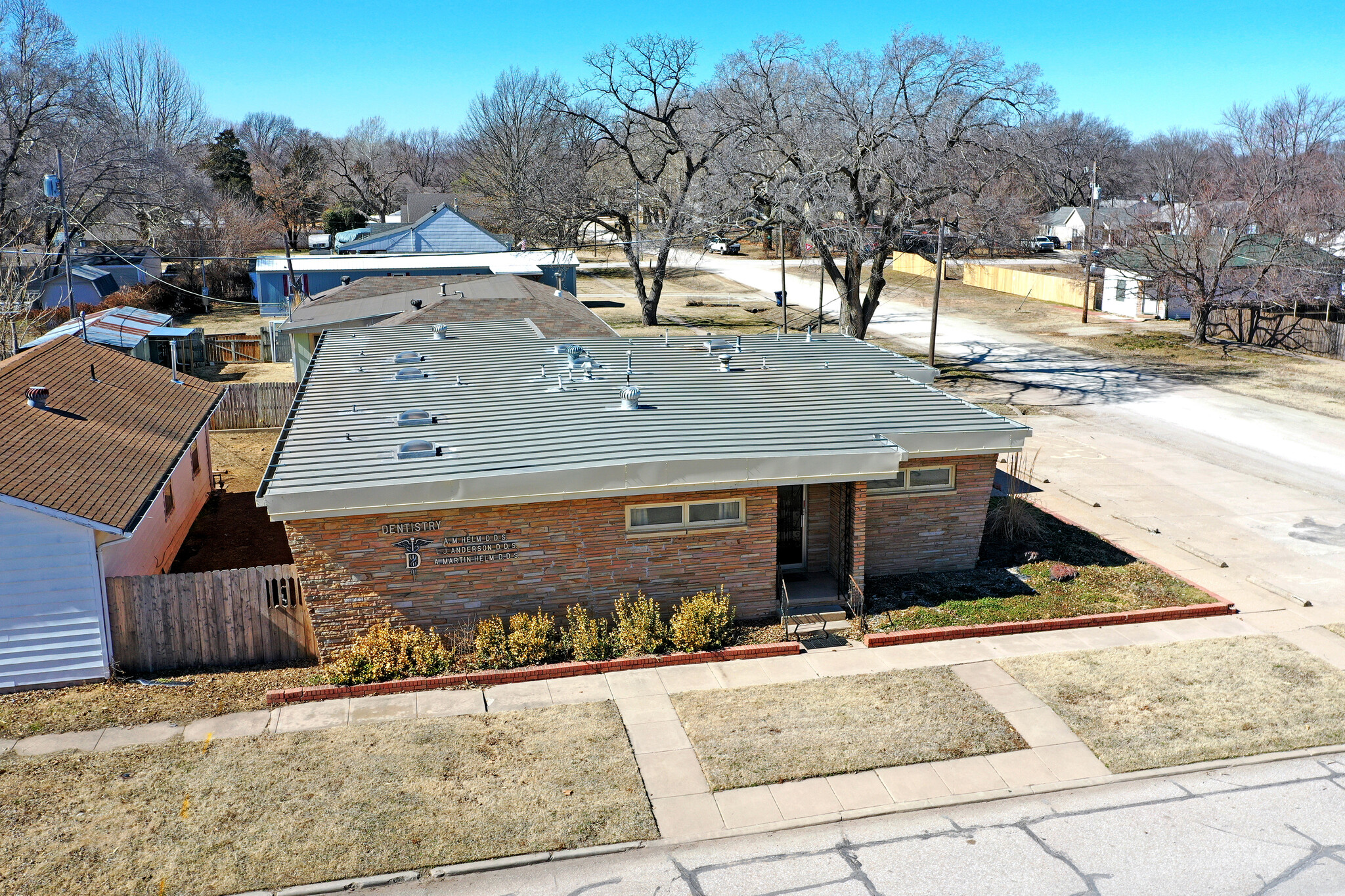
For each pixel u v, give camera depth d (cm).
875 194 3512
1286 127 7250
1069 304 5691
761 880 970
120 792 1097
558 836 1023
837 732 1227
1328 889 948
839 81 3438
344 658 1373
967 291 6328
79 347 2133
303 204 10669
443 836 1022
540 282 5106
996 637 1513
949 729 1232
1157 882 962
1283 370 3750
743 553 1533
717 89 4016
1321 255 4125
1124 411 3166
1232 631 1541
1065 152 8856
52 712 1288
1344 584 1734
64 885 944
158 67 10938
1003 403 3309
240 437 2906
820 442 1548
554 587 1480
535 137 9344
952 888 957
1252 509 2167
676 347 2216
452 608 1452
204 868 970
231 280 6053
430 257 5278
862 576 1577
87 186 5809
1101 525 2047
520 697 1325
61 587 1342
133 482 1541
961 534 1723
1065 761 1170
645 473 1411
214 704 1308
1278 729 1232
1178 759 1170
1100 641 1499
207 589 1396
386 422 1639
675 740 1214
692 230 4312
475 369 2000
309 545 1376
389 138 15262
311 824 1038
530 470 1391
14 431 1541
